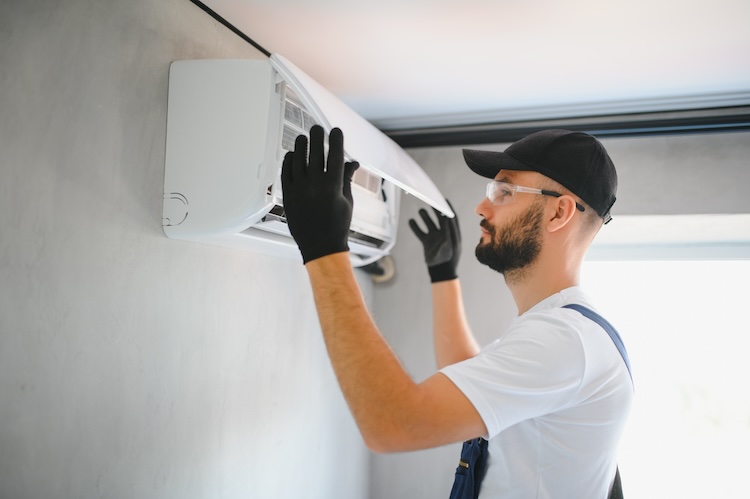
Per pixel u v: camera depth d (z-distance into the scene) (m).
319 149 1.04
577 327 1.05
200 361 1.60
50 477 1.17
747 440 2.51
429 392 0.93
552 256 1.19
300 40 1.76
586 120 2.35
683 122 2.24
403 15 1.58
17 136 1.10
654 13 1.52
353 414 0.94
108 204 1.29
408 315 2.61
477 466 1.21
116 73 1.31
